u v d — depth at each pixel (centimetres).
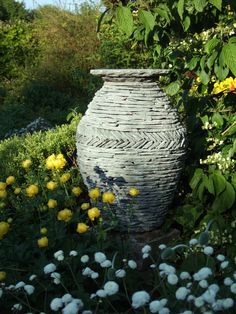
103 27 920
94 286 266
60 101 902
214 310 192
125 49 884
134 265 234
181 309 201
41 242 252
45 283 254
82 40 1052
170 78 370
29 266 262
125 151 305
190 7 312
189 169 349
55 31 1095
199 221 341
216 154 328
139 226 326
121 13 258
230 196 318
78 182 384
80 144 322
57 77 1002
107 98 314
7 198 350
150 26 273
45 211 318
